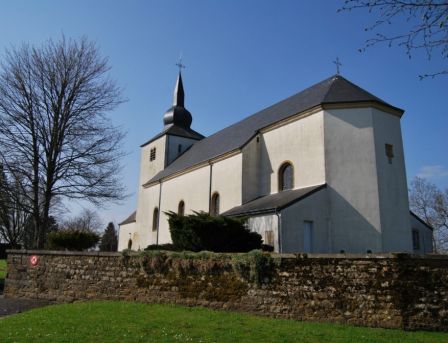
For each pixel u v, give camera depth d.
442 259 10.27
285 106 27.64
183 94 44.06
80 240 22.55
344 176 20.67
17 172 20.58
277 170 23.88
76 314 11.18
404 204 20.95
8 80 21.03
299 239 19.30
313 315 10.82
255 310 11.52
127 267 14.02
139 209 38.75
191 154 35.88
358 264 10.72
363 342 8.67
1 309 13.73
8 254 16.88
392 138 21.55
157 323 10.00
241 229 15.59
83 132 21.84
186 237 15.24
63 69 22.05
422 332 9.69
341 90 23.38
